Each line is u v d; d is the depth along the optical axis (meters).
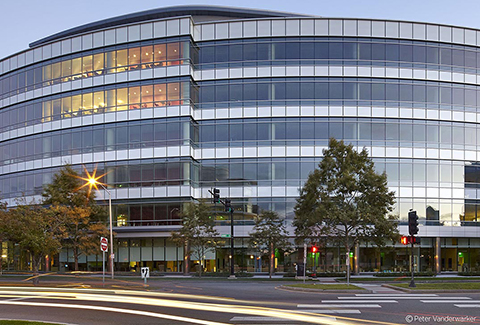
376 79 43.66
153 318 14.93
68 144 46.75
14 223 29.97
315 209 32.59
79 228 39.78
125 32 45.59
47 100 48.47
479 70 44.94
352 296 21.58
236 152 43.62
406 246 42.88
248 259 42.84
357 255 42.09
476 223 43.41
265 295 22.36
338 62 43.66
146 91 44.50
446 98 44.22
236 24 44.78
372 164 33.56
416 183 43.03
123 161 44.53
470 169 43.94
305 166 43.06
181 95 43.53
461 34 44.78
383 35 43.91
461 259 43.50
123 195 44.03
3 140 51.34
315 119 43.38
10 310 17.16
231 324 13.68
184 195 42.41
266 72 43.94
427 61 44.19
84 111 46.44
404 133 43.41
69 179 40.84
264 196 42.97
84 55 47.03
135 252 44.31
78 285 29.09
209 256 43.16
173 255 43.47
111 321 14.41
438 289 23.19
